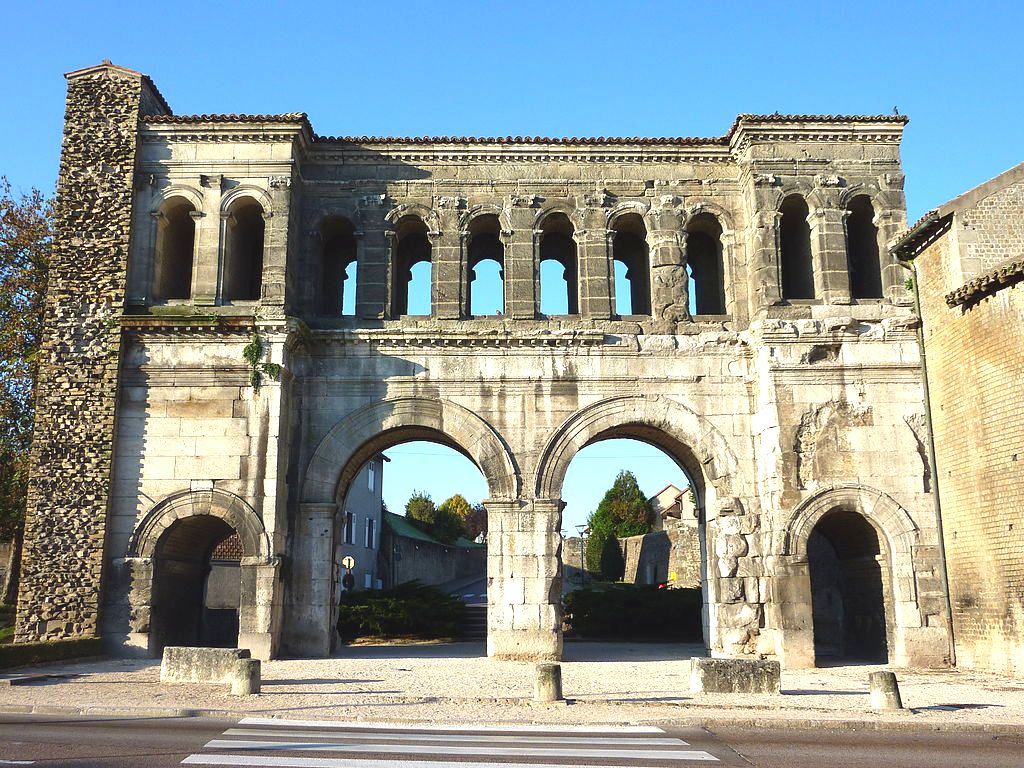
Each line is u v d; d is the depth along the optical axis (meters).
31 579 23.86
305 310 26.98
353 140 27.64
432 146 27.69
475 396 26.20
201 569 28.55
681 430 26.16
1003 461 22.33
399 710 15.57
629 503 73.69
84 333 25.38
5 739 12.63
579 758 11.63
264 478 24.52
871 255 28.12
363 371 26.31
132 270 26.16
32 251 33.69
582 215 27.58
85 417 24.80
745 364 26.64
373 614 35.00
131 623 23.91
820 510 24.80
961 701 17.70
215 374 25.16
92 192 26.36
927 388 25.55
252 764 10.88
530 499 25.55
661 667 23.55
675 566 53.91
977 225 24.44
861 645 27.69
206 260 26.19
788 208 28.03
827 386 25.61
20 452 33.88
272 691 17.73
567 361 26.42
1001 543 22.31
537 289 27.12
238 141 26.83
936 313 25.23
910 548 24.72
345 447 25.94
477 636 36.78
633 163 28.03
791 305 26.16
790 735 14.10
